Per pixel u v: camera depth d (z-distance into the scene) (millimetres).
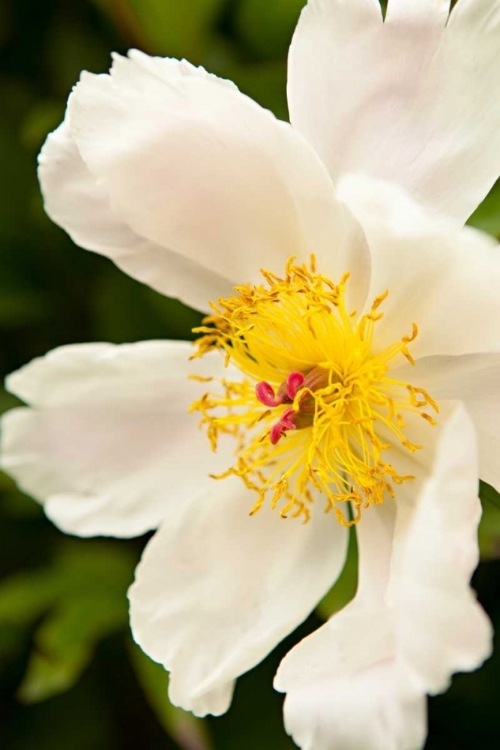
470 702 470
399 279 422
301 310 445
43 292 504
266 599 440
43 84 498
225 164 434
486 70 413
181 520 449
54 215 448
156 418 461
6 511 501
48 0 496
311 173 424
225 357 445
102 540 501
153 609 442
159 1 479
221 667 434
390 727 397
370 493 432
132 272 452
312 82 422
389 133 420
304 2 476
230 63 484
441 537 388
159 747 493
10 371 502
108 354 460
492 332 415
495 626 464
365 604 425
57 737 494
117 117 429
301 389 437
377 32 419
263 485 448
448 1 416
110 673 496
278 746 474
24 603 488
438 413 425
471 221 447
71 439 465
